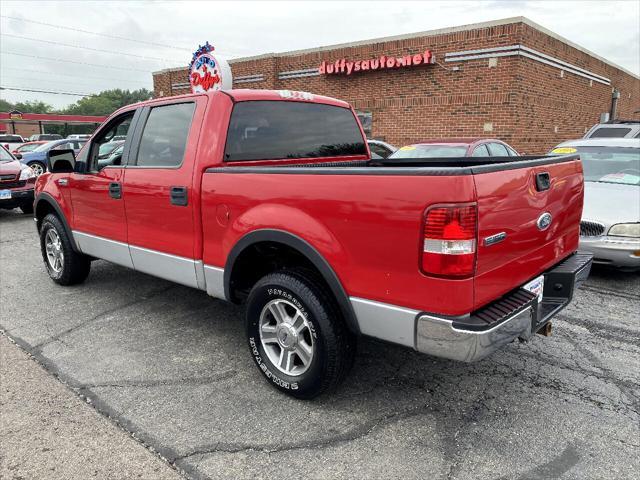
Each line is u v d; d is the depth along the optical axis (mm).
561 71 14953
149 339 3994
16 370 3475
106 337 4039
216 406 3008
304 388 2955
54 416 2904
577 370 3426
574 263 3230
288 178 2795
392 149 11023
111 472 2424
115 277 5703
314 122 4020
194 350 3791
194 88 8680
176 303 4844
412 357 3637
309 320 2834
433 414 2902
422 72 14062
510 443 2625
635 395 3094
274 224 2859
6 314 4574
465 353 2291
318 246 2672
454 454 2541
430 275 2281
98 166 4508
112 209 4191
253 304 3131
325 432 2736
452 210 2178
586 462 2469
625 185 5793
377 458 2516
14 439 2686
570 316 4426
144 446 2625
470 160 3918
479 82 13102
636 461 2471
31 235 8516
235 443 2645
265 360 3162
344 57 15523
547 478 2363
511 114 12727
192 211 3412
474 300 2312
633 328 4156
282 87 17359
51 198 4980
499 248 2451
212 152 3338
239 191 3066
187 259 3564
